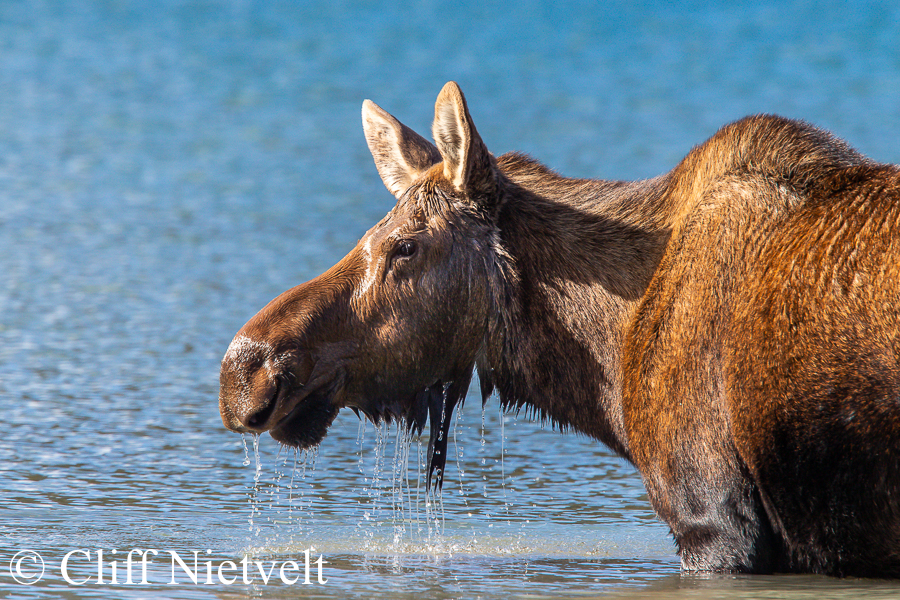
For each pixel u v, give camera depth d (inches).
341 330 748.6
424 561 793.6
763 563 693.3
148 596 679.7
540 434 1208.8
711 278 699.4
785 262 677.3
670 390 701.3
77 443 1127.6
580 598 679.1
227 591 697.0
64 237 2233.0
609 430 766.5
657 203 761.6
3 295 1774.1
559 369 764.6
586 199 775.7
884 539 655.8
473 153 749.9
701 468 694.5
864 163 724.0
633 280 748.0
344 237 2271.2
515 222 767.1
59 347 1502.2
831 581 679.7
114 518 901.8
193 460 1088.2
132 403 1275.8
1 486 983.6
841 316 649.0
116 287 1843.0
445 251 756.6
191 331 1595.7
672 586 694.5
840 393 645.3
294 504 964.6
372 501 979.9
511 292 761.0
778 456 665.6
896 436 636.1
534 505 969.5
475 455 1130.7
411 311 753.6
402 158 836.0
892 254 644.7
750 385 669.9
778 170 716.0
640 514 944.3
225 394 729.6
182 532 868.0
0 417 1205.1
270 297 1781.5
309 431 746.2
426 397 781.3
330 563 785.6
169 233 2294.5
